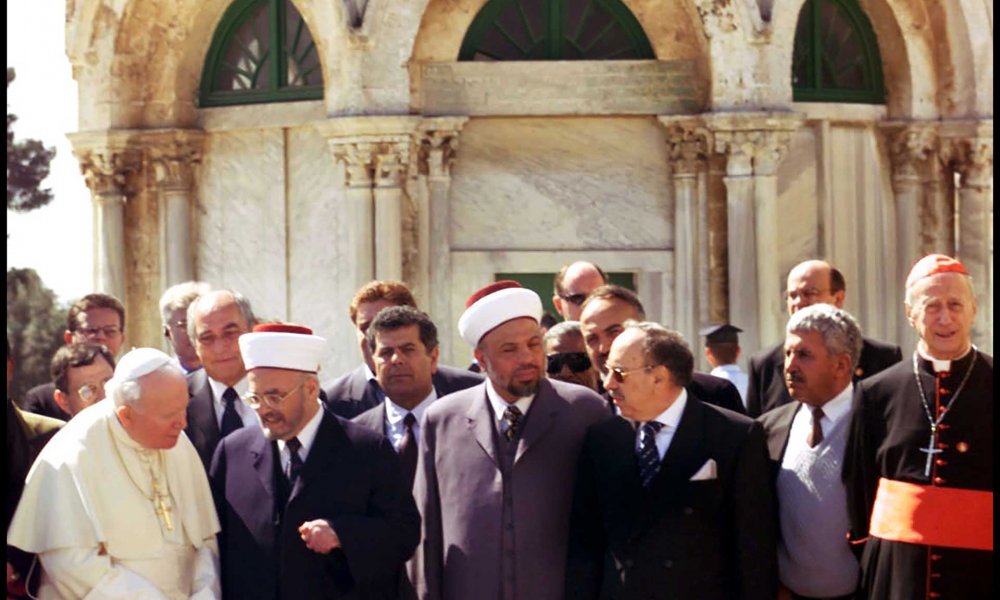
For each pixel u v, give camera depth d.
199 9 20.08
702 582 9.34
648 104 19.25
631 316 11.02
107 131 19.97
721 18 18.67
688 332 19.42
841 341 9.97
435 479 10.05
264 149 19.98
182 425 9.48
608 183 19.47
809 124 19.88
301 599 9.50
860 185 20.31
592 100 19.20
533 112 19.20
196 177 20.48
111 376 11.31
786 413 10.34
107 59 19.97
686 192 19.30
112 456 9.50
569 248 19.47
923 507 9.61
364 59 18.56
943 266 9.73
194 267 20.52
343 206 19.27
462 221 19.38
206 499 9.81
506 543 9.77
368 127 18.44
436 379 11.51
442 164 19.12
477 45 19.28
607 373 10.91
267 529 9.65
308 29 19.48
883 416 9.82
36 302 37.47
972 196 20.44
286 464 9.75
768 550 9.41
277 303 19.95
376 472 9.66
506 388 9.85
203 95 20.44
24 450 10.29
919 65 20.34
